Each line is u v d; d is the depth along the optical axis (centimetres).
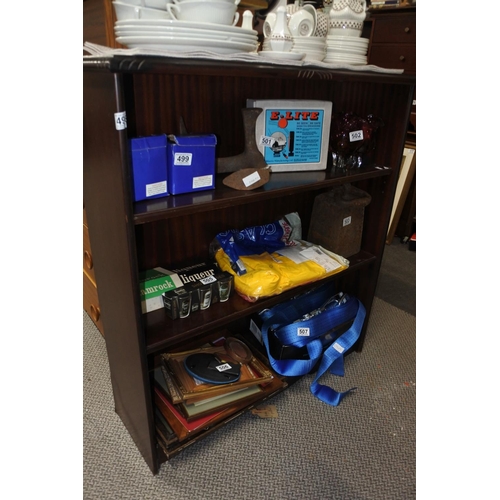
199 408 128
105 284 116
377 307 219
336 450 135
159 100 113
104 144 89
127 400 129
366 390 161
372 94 150
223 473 126
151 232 130
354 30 127
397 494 122
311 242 168
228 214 147
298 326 154
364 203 155
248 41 93
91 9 110
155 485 121
